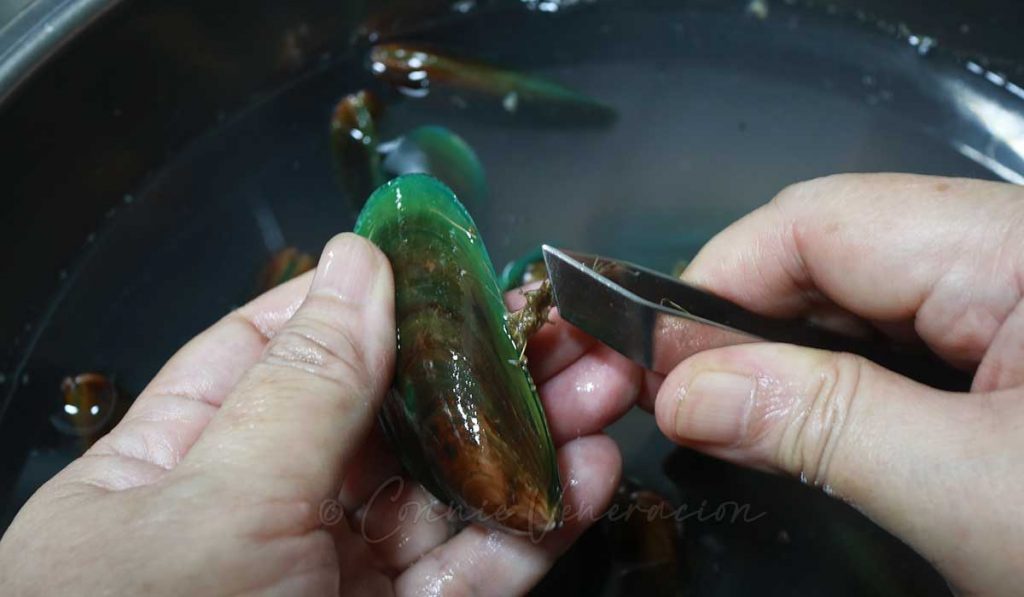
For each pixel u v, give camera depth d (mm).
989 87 317
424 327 213
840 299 237
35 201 268
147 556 168
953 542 192
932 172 305
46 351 274
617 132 314
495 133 312
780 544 242
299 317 202
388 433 218
